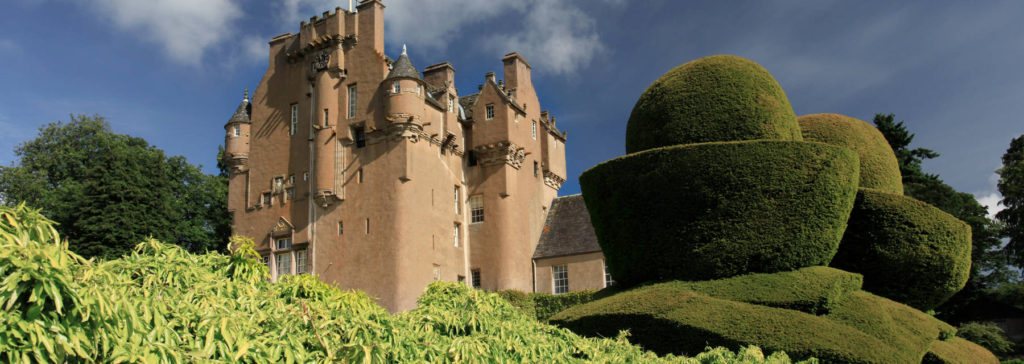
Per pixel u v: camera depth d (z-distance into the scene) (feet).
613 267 67.31
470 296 36.60
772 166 60.39
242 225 125.80
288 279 33.17
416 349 27.30
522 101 135.44
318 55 123.75
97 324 18.01
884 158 79.00
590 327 55.72
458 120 128.98
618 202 65.46
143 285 24.61
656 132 69.31
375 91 116.67
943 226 66.54
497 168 126.31
